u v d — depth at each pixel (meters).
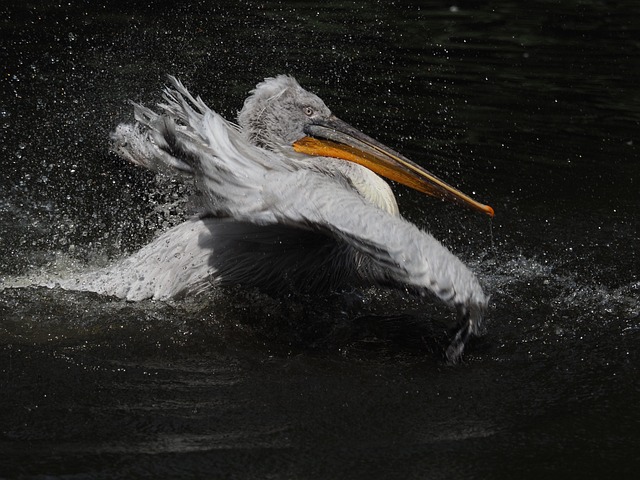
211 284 9.91
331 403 7.80
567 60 18.83
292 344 8.98
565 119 15.86
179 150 8.77
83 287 9.93
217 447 7.10
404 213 12.56
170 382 8.09
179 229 10.02
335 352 8.82
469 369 8.47
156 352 8.64
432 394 8.00
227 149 8.62
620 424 7.56
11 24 19.75
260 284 10.05
